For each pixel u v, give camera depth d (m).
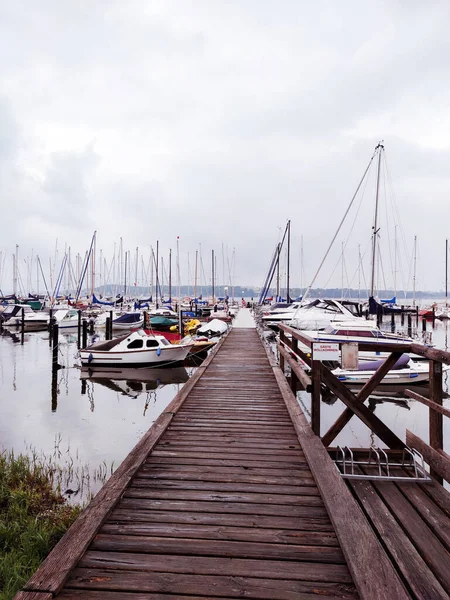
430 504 3.64
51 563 2.48
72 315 35.19
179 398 7.28
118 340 18.22
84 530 2.86
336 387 5.00
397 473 4.43
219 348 15.33
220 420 6.07
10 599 3.27
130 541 2.82
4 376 16.44
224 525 3.07
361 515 3.09
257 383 8.91
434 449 3.95
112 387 14.74
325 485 3.64
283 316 26.36
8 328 38.25
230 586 2.37
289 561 2.62
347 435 9.13
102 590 2.32
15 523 4.84
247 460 4.46
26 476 6.55
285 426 5.77
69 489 6.27
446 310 53.22
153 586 2.36
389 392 13.16
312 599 2.27
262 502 3.46
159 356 17.03
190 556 2.66
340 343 4.93
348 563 2.53
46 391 13.95
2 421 10.28
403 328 39.09
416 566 2.71
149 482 3.85
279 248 48.88
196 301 60.00
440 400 3.98
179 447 4.87
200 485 3.79
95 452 8.02
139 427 9.80
